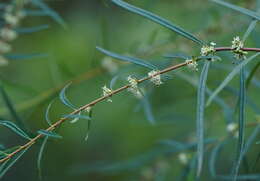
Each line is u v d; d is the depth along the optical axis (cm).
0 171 45
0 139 107
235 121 67
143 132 107
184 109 88
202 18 79
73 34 106
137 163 77
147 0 75
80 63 102
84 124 108
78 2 107
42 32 105
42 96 75
